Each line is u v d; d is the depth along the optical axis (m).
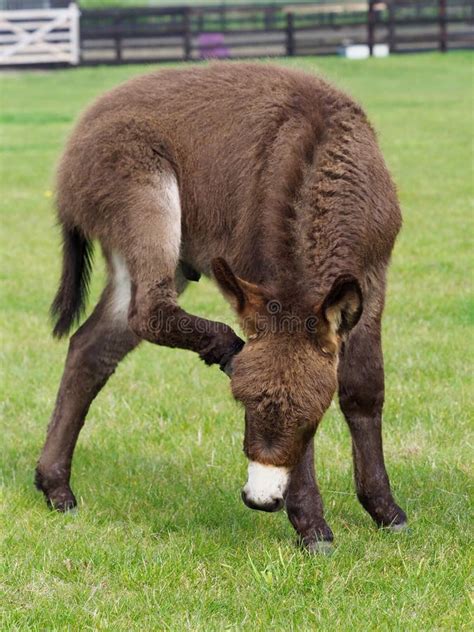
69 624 7.57
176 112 9.54
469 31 60.44
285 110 8.91
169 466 10.95
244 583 8.14
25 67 58.59
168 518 9.48
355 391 8.88
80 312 10.73
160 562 8.45
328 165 8.30
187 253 9.73
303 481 8.65
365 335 8.75
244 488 7.37
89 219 9.63
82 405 10.02
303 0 82.56
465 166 28.78
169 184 9.31
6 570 8.41
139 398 12.98
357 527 9.24
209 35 58.12
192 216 9.45
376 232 8.34
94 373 9.98
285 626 7.47
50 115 42.00
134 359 14.57
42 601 7.93
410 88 46.41
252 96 9.26
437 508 9.59
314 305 7.51
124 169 9.32
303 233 8.00
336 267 7.88
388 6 57.88
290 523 9.21
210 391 13.25
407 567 8.29
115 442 11.64
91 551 8.71
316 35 60.41
